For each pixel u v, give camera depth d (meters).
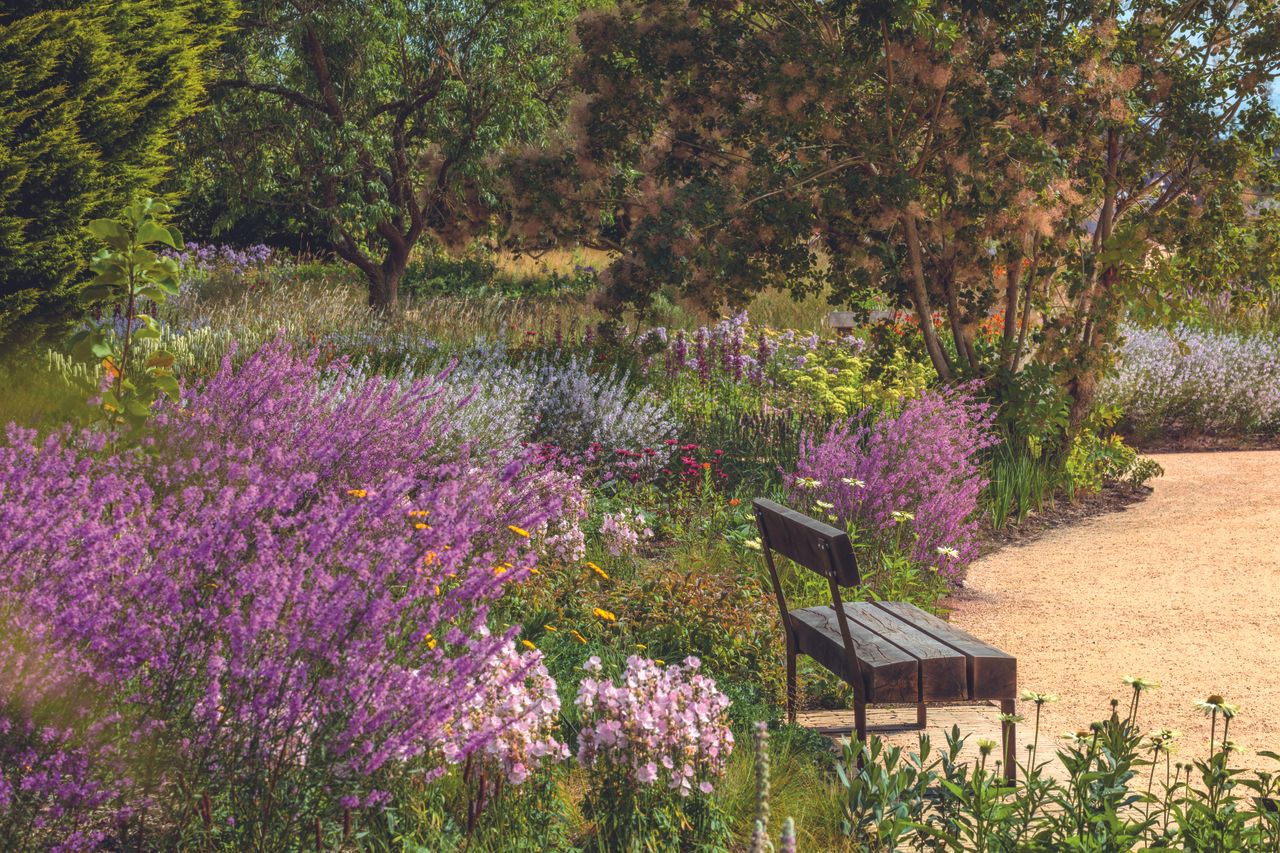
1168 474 11.81
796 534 4.84
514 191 11.82
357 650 2.90
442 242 21.83
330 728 2.84
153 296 5.53
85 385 7.52
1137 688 3.69
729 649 5.52
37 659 2.68
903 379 11.95
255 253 22.75
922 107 10.62
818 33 10.61
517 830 3.32
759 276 10.66
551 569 5.86
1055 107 9.98
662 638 5.58
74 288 9.98
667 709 3.63
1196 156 11.12
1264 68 10.73
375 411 6.32
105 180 10.53
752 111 10.68
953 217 10.78
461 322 13.81
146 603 2.92
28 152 9.76
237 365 9.62
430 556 3.36
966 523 9.01
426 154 18.30
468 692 3.07
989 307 11.39
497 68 18.08
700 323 12.81
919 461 8.01
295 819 2.91
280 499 3.40
